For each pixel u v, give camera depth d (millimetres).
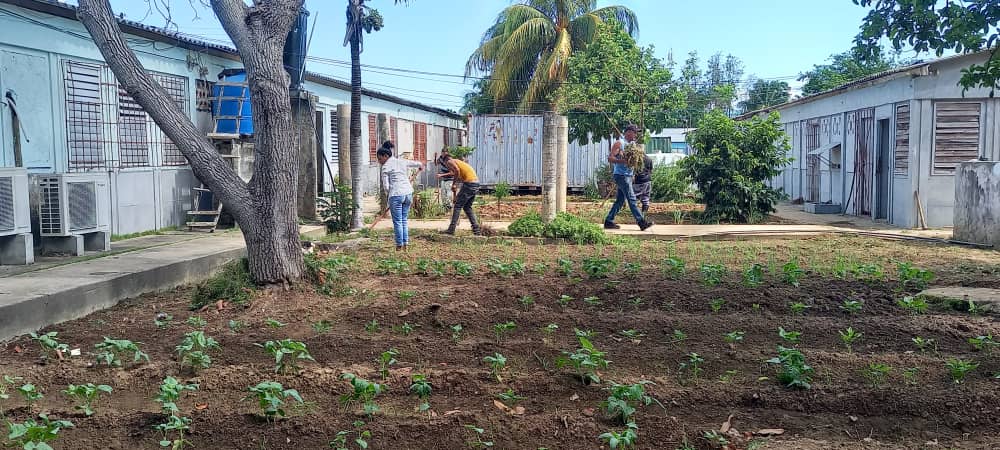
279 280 8094
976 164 12266
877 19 9578
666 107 24016
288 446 4414
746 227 14695
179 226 13625
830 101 19891
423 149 31000
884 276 9047
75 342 6574
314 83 20484
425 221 15891
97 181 10141
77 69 11266
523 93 31375
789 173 23828
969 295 7711
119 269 8688
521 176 24281
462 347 6242
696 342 6383
